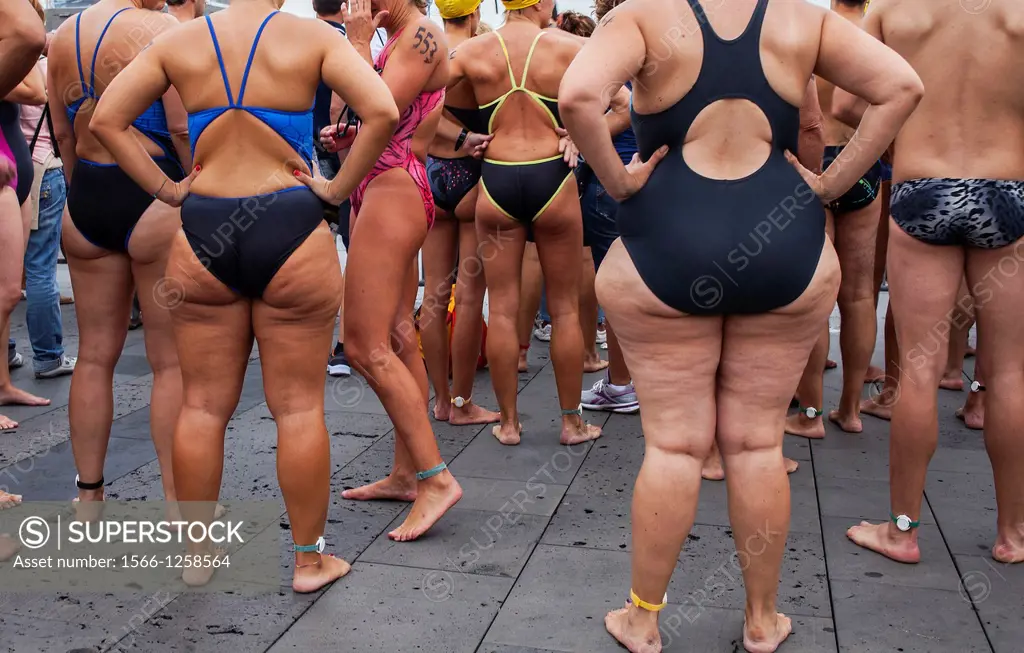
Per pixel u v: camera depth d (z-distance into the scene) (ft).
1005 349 10.23
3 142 11.69
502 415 14.90
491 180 13.80
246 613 9.29
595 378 18.99
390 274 10.62
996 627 9.14
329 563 10.08
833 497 12.58
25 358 19.84
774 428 8.38
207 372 9.36
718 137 7.72
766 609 8.66
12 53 10.41
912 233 10.15
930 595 9.80
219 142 8.82
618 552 10.80
